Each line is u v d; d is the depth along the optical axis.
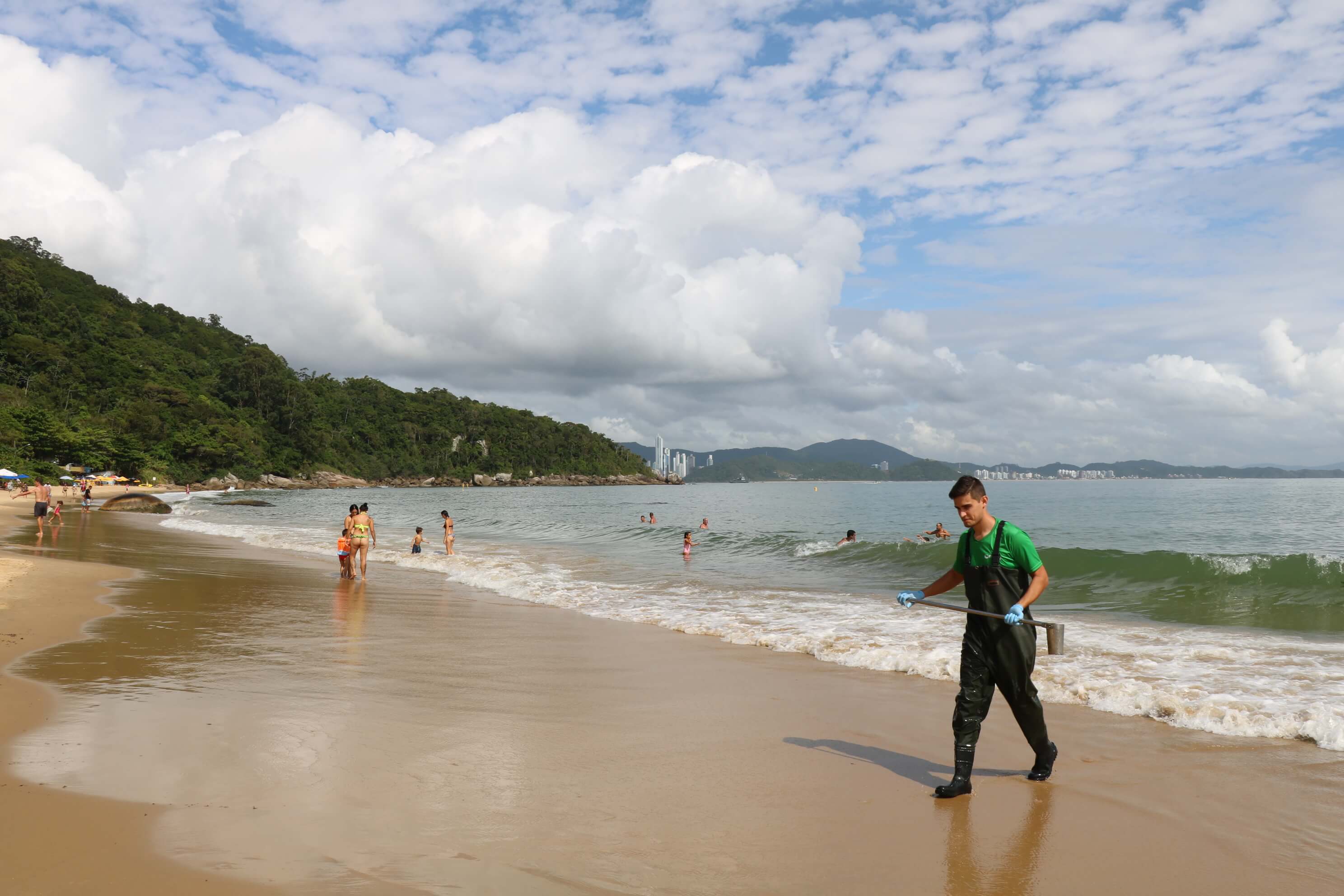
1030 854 3.76
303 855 3.51
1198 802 4.42
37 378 116.00
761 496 126.44
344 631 9.96
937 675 7.70
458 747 5.25
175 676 7.15
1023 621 4.42
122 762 4.71
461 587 15.35
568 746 5.36
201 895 3.11
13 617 10.02
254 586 14.30
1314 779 4.79
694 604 13.11
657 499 111.25
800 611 12.23
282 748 5.07
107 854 3.47
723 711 6.36
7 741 5.08
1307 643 9.34
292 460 148.38
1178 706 6.16
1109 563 16.30
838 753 5.29
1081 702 6.66
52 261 170.25
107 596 12.21
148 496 50.84
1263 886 3.44
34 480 72.75
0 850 3.49
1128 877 3.52
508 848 3.68
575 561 21.70
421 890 3.21
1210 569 15.09
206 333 177.75
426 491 153.62
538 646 9.25
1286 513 52.31
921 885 3.44
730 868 3.55
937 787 4.61
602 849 3.71
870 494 143.00
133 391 127.12
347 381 196.62
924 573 17.81
